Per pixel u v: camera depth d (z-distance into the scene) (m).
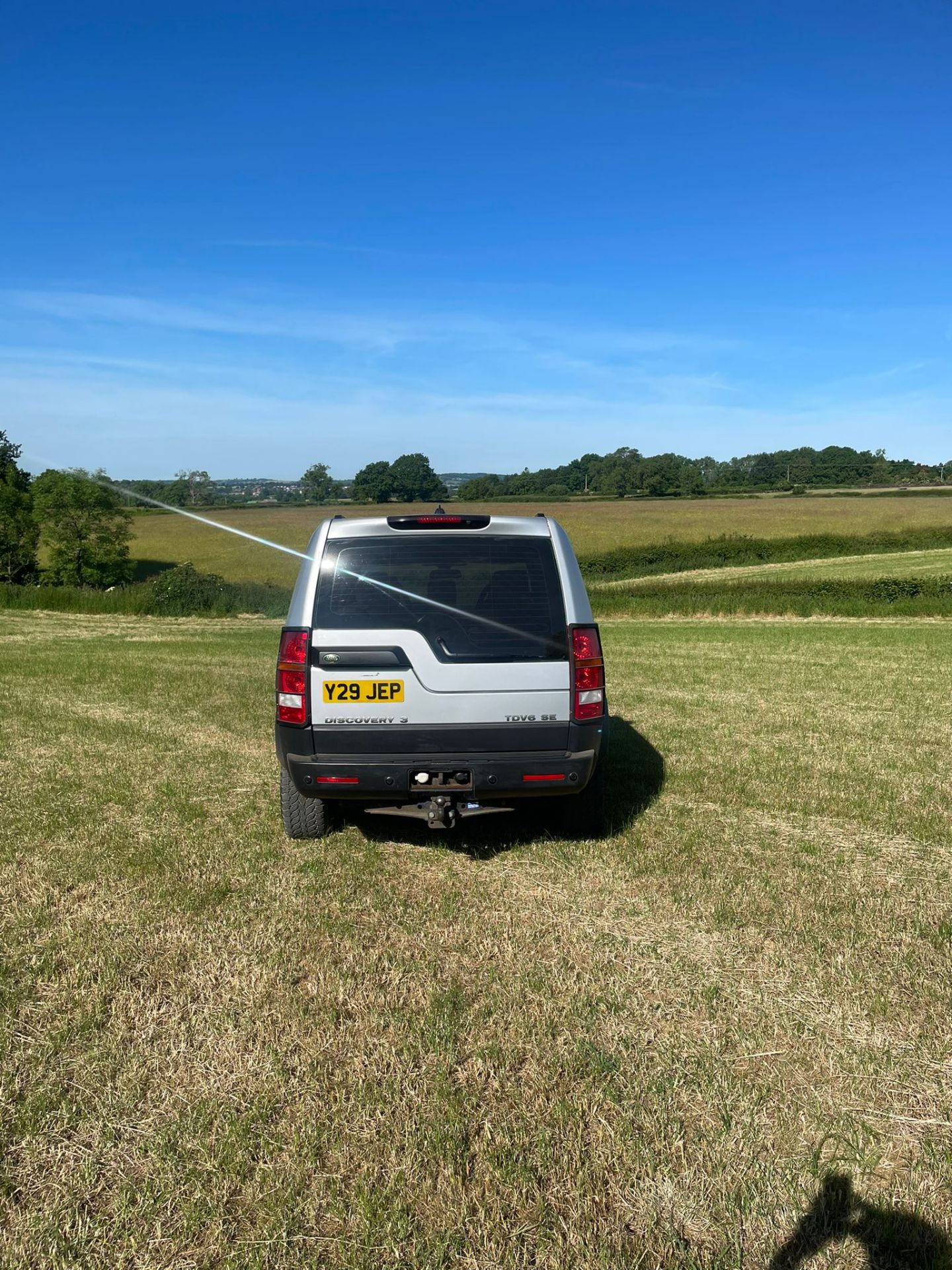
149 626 26.92
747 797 6.08
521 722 4.49
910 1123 2.66
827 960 3.67
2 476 65.94
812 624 28.33
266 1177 2.41
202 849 5.02
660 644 18.92
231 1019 3.17
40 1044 3.02
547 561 4.64
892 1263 2.16
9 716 9.02
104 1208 2.30
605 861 4.83
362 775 4.46
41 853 4.92
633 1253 2.17
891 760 7.17
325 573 4.57
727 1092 2.78
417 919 4.07
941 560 52.25
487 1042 3.06
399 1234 2.21
